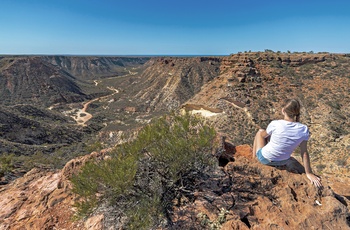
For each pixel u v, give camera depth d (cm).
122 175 319
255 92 5600
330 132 3884
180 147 360
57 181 655
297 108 386
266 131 418
